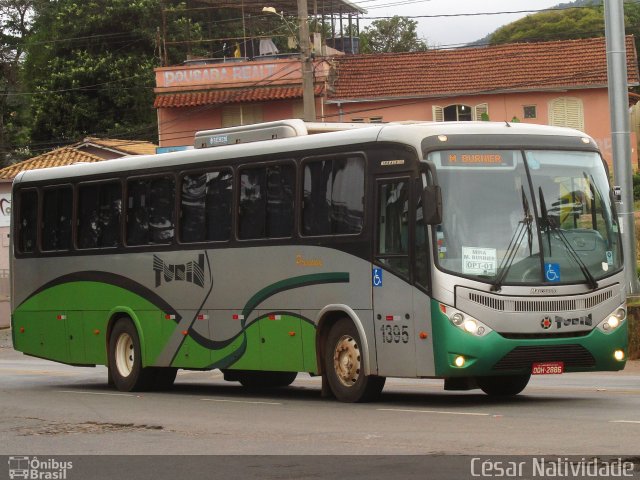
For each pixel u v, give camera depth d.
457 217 19.53
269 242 22.92
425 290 19.48
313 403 21.70
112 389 27.77
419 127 20.12
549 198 20.05
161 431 17.73
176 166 25.53
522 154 20.12
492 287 19.30
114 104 86.81
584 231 20.19
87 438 17.22
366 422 17.67
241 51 88.62
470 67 66.12
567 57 64.88
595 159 20.78
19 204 30.08
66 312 28.53
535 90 63.69
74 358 28.36
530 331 19.38
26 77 93.25
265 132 23.97
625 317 20.38
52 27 92.94
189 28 87.69
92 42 89.19
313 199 22.00
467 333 19.16
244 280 23.48
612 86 32.66
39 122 86.94
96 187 27.81
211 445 15.78
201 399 23.88
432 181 19.41
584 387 24.19
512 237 19.62
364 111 65.94
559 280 19.69
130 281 26.62
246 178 23.67
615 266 20.33
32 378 32.66
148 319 26.14
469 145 19.92
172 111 68.25
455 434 15.63
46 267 29.17
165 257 25.61
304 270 22.05
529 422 16.77
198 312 24.73
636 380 26.48
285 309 22.50
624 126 32.59
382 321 20.33
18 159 92.00
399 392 24.08
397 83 66.06
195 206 24.97
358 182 21.03
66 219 28.66
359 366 20.94
